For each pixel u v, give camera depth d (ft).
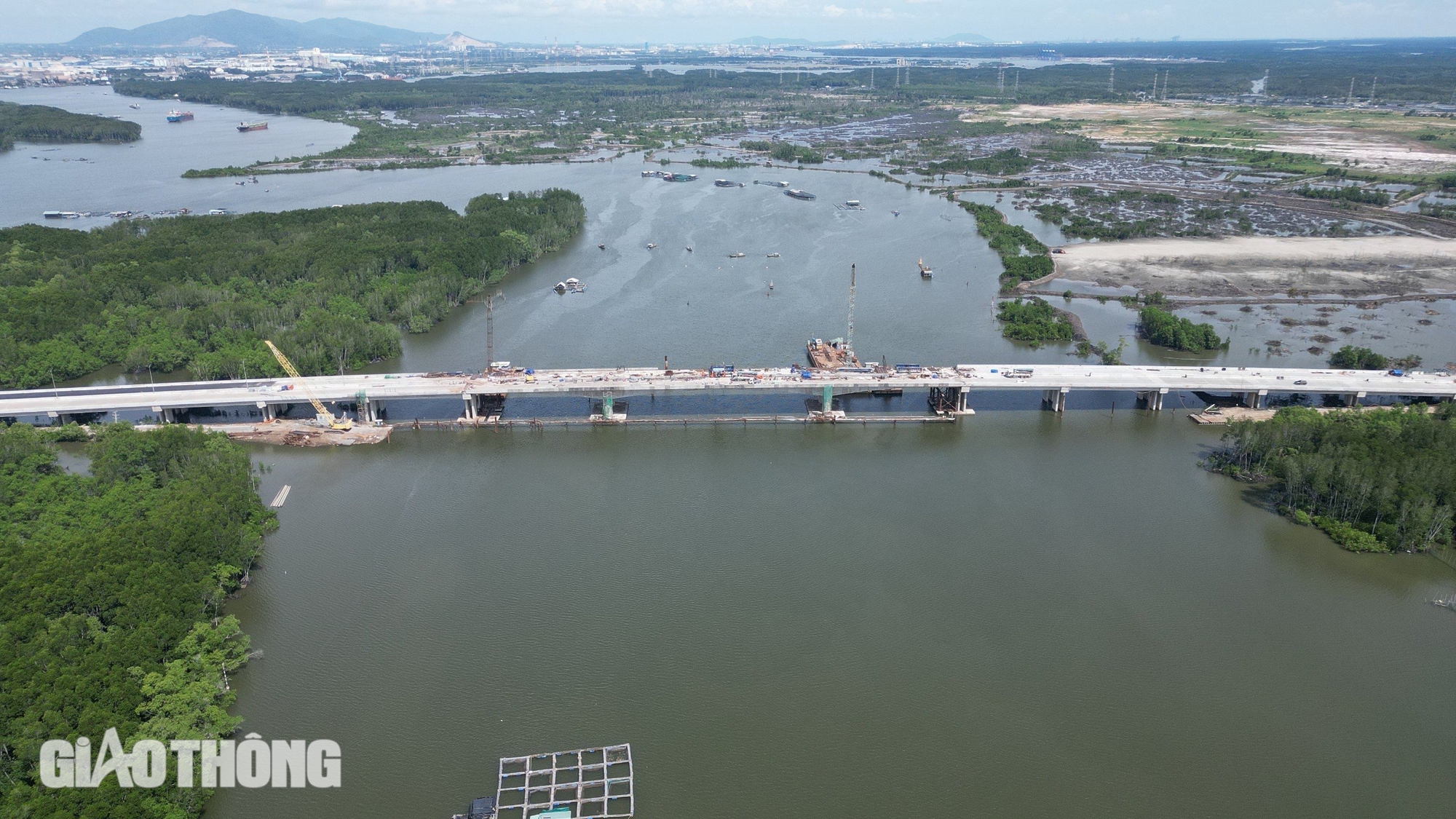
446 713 531.09
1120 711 534.37
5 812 414.21
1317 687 551.18
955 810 471.62
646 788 483.10
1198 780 488.85
